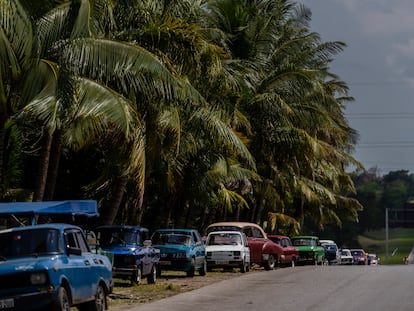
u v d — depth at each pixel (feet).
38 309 41.37
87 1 60.90
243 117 109.50
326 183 193.98
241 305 57.77
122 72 61.62
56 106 57.36
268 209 177.17
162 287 74.33
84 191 109.50
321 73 130.52
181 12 83.56
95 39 61.52
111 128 68.28
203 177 107.65
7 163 80.38
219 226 110.01
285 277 91.45
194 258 88.84
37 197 71.31
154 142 79.20
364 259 221.66
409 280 84.99
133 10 75.66
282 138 131.23
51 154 75.77
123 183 85.35
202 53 79.25
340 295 65.98
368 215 490.49
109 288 51.01
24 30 56.18
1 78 56.75
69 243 45.50
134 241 75.20
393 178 625.41
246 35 124.98
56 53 61.26
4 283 40.29
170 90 66.59
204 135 89.25
